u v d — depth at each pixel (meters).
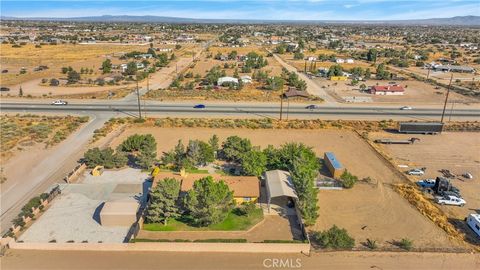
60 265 40.44
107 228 47.22
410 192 57.69
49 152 71.81
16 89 124.56
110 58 199.50
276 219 49.66
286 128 88.12
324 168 66.38
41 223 48.09
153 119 92.62
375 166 68.12
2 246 43.47
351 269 40.50
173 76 152.75
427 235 47.16
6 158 68.44
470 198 56.97
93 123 89.81
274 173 57.12
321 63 198.88
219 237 45.44
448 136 85.69
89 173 62.62
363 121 94.69
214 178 56.38
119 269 39.94
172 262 41.16
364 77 157.88
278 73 163.25
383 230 48.09
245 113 100.06
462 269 40.75
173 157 65.31
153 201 48.72
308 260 41.88
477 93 128.50
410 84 145.75
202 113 99.25
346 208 53.28
